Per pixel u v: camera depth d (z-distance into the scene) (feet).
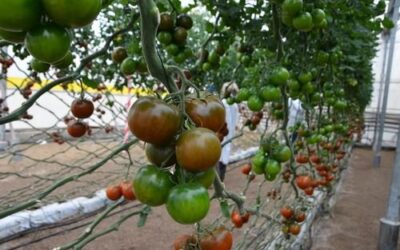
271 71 5.52
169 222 14.08
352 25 7.27
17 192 14.62
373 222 15.44
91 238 4.34
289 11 4.86
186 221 2.16
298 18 4.91
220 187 2.84
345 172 25.35
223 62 7.70
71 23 1.77
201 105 2.45
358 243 13.15
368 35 9.89
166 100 2.47
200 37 12.40
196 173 2.27
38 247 11.45
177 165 2.35
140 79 10.50
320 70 7.98
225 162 18.56
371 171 27.66
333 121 11.62
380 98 36.96
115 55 4.98
